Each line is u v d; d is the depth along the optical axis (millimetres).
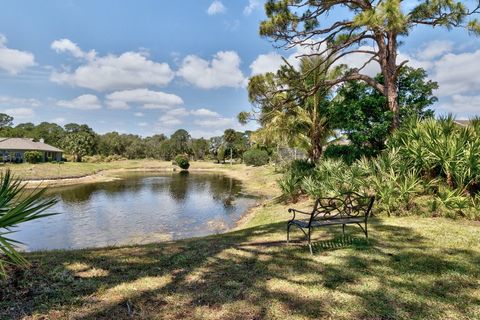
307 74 12258
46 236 11445
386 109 11914
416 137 8891
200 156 79125
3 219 2713
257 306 3154
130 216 15062
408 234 5984
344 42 12141
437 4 8656
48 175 33656
